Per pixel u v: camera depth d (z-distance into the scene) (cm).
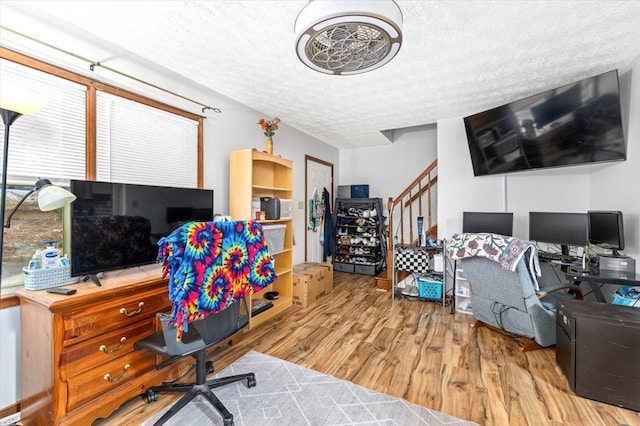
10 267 170
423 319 313
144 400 181
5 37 162
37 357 152
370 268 520
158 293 188
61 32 185
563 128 263
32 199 179
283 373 209
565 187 330
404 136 551
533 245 222
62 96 189
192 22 185
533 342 242
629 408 170
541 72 257
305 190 478
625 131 247
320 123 413
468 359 228
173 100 256
